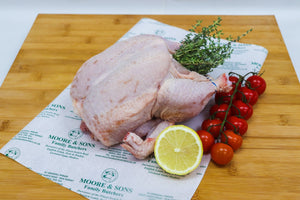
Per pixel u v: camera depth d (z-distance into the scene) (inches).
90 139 22.7
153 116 22.5
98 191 20.3
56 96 25.2
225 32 29.4
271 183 20.6
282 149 22.0
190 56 23.0
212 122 22.0
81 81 21.5
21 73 26.7
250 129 23.0
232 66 26.7
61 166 21.4
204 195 20.2
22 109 24.4
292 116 23.6
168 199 19.9
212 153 21.0
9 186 20.7
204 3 35.3
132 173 21.0
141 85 20.8
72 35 29.7
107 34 29.8
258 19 30.6
